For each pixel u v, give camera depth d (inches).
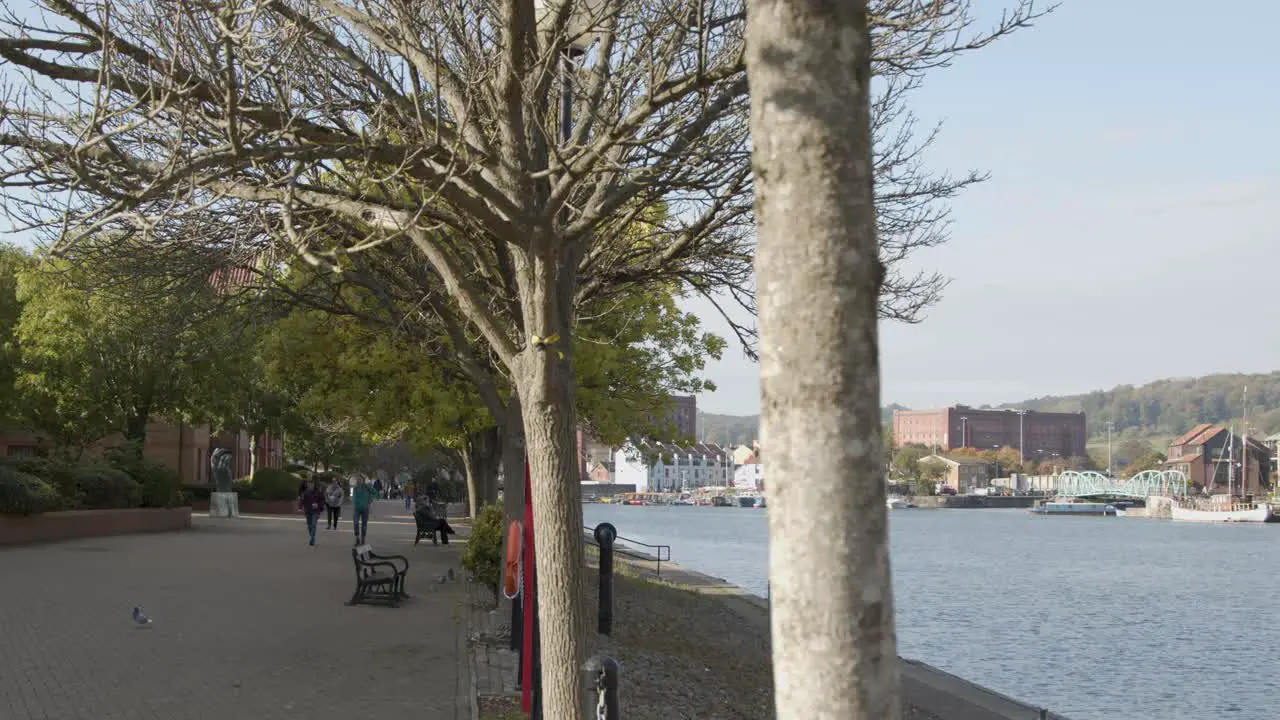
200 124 339.0
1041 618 1625.2
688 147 387.9
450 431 940.0
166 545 1205.7
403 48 362.9
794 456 122.2
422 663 528.4
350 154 315.9
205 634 593.0
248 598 748.6
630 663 618.5
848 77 126.9
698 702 550.0
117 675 476.7
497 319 357.4
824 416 121.6
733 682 628.1
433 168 318.3
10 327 1775.3
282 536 1418.6
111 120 355.3
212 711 418.3
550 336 335.0
